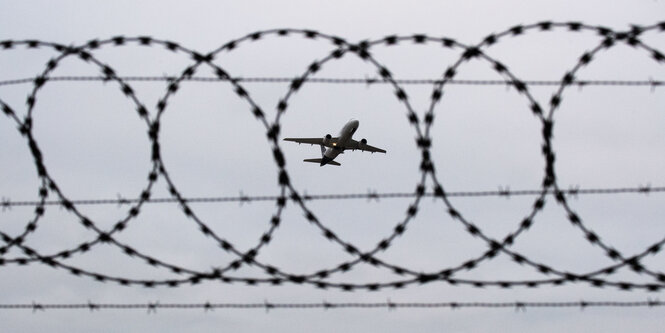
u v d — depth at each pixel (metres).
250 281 37.44
